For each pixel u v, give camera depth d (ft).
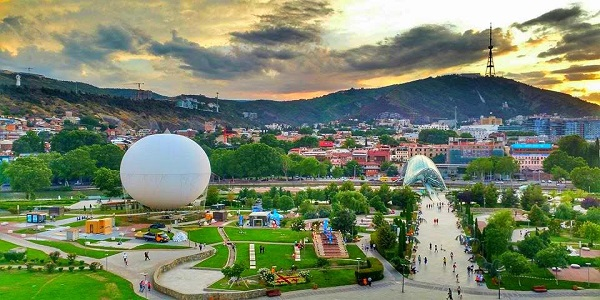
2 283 463.42
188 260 565.12
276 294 458.91
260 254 586.86
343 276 514.68
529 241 576.20
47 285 457.68
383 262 571.28
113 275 499.10
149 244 629.92
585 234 635.66
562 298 461.37
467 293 472.85
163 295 447.42
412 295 463.83
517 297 463.83
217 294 443.32
